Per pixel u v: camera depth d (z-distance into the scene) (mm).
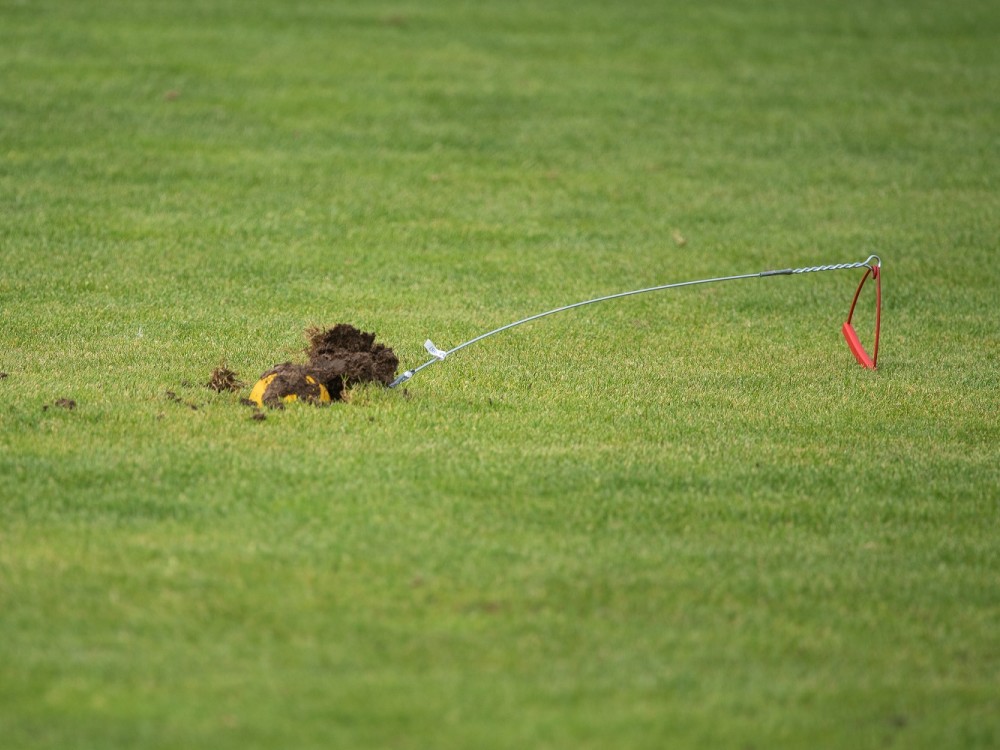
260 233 19672
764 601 8922
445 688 7645
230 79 27875
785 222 21203
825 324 16719
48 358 13641
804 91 29188
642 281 18312
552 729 7266
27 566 8922
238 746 6980
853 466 11477
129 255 18297
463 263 18828
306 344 14336
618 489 10734
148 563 9070
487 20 34312
